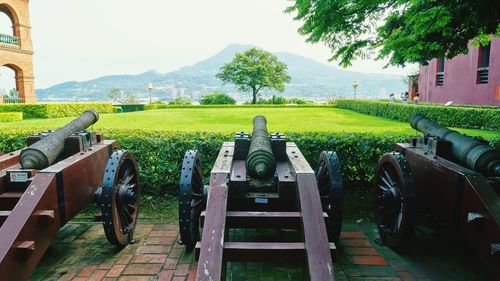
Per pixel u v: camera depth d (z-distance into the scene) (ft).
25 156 10.78
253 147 10.27
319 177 12.14
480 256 8.98
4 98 77.56
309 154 16.16
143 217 14.29
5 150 16.97
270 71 139.64
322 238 7.88
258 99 137.18
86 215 14.49
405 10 16.42
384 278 9.89
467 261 10.88
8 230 8.16
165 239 12.19
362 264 10.65
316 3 16.16
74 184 10.66
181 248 11.53
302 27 17.71
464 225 9.61
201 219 9.00
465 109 37.50
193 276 9.82
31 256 8.57
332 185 10.64
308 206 8.66
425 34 14.88
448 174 10.34
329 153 11.76
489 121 35.19
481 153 10.56
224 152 12.28
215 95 114.93
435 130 13.20
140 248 11.53
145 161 16.26
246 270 10.12
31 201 8.87
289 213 9.04
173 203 15.70
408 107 43.42
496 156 10.46
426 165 11.71
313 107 82.58
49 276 9.84
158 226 13.34
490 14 12.85
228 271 10.07
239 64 138.62
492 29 14.56
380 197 12.57
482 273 10.16
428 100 63.62
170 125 36.11
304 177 9.49
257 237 12.05
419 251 11.53
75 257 10.94
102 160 12.87
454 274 10.11
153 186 16.37
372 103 55.98
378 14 17.22
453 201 10.07
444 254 11.33
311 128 33.04
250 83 136.36
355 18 17.10
